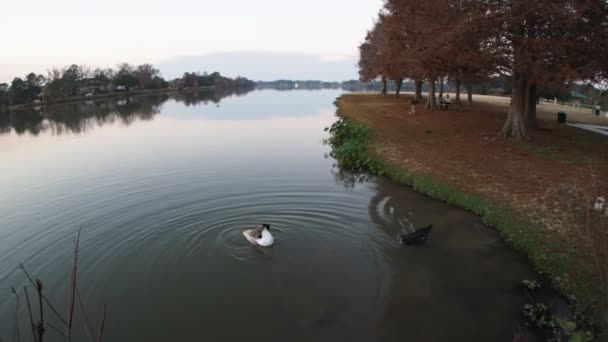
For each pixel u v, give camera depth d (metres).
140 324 8.25
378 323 8.30
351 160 21.02
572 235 11.23
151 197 15.90
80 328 8.16
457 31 19.61
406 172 18.41
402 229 12.75
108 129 39.44
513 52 19.22
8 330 8.06
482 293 9.43
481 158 19.69
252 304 8.89
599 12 17.52
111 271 10.23
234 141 29.53
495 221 13.02
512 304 9.05
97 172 20.41
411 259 10.91
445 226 13.05
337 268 10.37
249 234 11.63
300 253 11.12
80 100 101.62
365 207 14.67
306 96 117.75
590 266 9.70
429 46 22.78
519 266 10.62
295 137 31.22
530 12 17.61
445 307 8.89
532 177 16.30
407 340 7.83
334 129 28.88
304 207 14.59
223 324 8.24
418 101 49.50
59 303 8.98
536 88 26.84
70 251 11.37
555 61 18.55
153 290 9.42
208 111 59.91
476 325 8.33
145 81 147.88
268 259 10.77
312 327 8.14
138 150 26.53
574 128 27.94
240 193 16.23
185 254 11.05
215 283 9.68
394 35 32.25
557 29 18.27
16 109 77.00
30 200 16.00
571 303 9.02
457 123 31.02
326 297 9.16
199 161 22.58
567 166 17.55
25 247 11.70
